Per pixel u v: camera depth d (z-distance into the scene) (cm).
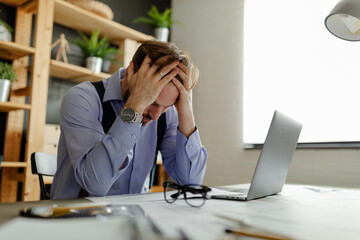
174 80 97
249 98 265
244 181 257
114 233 38
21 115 213
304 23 239
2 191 202
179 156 112
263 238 40
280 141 89
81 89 107
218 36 292
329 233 44
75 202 74
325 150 211
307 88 233
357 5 123
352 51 212
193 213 58
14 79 192
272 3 260
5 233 36
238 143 265
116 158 88
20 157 214
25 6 212
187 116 108
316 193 105
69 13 228
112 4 293
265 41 261
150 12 289
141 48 97
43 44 199
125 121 89
